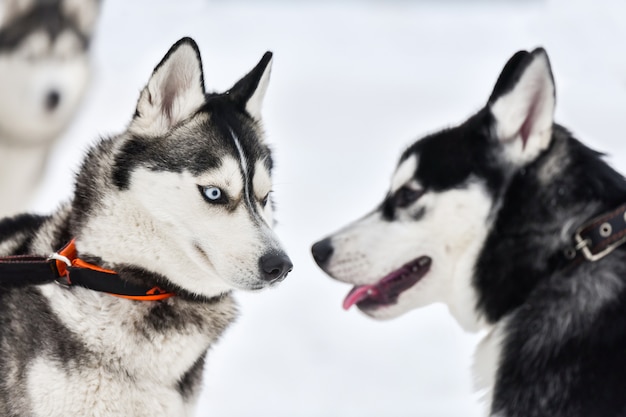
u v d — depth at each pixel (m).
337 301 6.06
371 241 3.17
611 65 10.56
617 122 8.70
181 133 2.84
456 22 18.28
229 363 5.14
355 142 9.73
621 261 2.68
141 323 2.68
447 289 3.11
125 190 2.71
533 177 2.86
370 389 4.86
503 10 20.11
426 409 4.63
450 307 3.14
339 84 12.81
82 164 2.84
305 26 17.62
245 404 4.65
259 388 4.85
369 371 5.08
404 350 5.35
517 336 2.79
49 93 6.03
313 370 5.09
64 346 2.58
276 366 5.12
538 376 2.69
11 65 5.98
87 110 9.21
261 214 2.89
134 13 13.43
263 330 5.58
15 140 6.06
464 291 3.01
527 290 2.84
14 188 6.14
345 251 3.20
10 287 2.71
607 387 2.56
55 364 2.56
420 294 3.13
